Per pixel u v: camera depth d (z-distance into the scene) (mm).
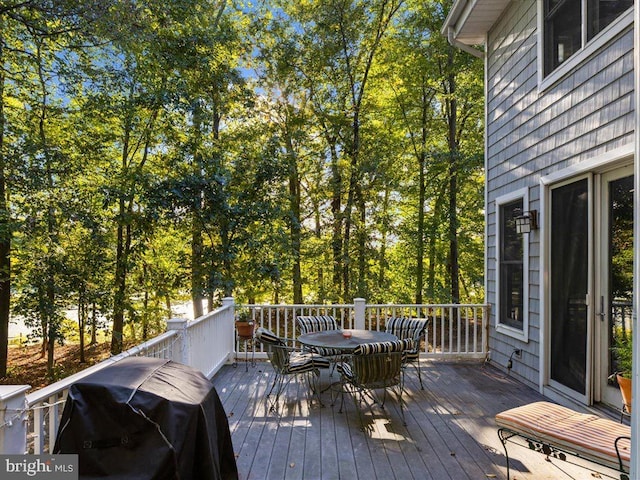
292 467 2729
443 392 4375
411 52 9859
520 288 4848
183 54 8125
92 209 8094
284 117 10758
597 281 3506
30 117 7609
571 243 3818
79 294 8016
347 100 10766
